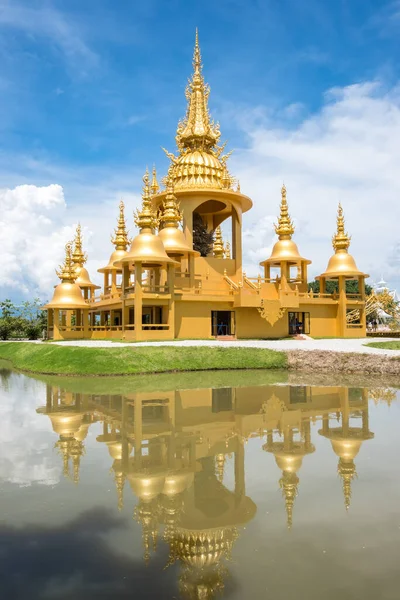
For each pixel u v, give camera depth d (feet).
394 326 180.75
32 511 22.33
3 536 19.93
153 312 120.06
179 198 125.90
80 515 21.91
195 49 134.92
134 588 16.19
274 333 123.95
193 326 114.11
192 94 133.90
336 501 23.29
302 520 21.20
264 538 19.58
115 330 125.08
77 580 16.62
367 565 17.44
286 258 127.03
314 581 16.42
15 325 206.90
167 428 38.88
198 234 140.87
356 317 163.22
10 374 82.28
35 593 15.89
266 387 61.67
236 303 116.67
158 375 75.92
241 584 16.26
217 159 133.28
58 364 83.66
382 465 28.94
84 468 28.58
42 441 34.94
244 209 139.44
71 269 136.46
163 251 106.11
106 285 157.48
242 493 24.41
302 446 33.37
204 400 51.83
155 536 19.90
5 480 26.50
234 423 40.55
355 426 39.32
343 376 73.97
